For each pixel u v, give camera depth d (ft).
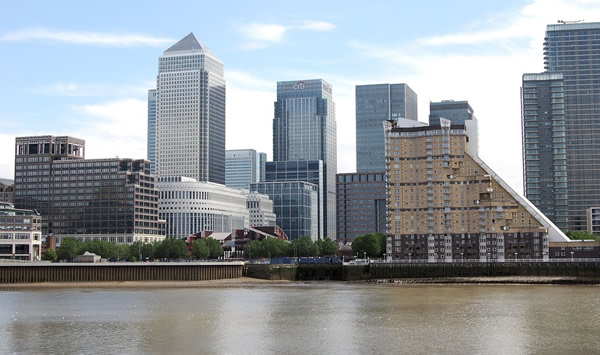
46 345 428.15
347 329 483.51
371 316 551.18
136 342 436.76
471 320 524.93
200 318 545.03
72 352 406.41
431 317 543.39
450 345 420.77
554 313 568.00
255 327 495.00
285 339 444.96
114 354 400.06
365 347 416.05
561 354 394.93
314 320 529.86
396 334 460.96
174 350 410.72
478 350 406.00
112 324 513.04
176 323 517.14
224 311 591.78
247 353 400.67
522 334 458.50
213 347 419.33
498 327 488.44
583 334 458.09
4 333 472.85
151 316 558.56
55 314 573.74
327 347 417.08
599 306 622.13
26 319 542.57
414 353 398.42
